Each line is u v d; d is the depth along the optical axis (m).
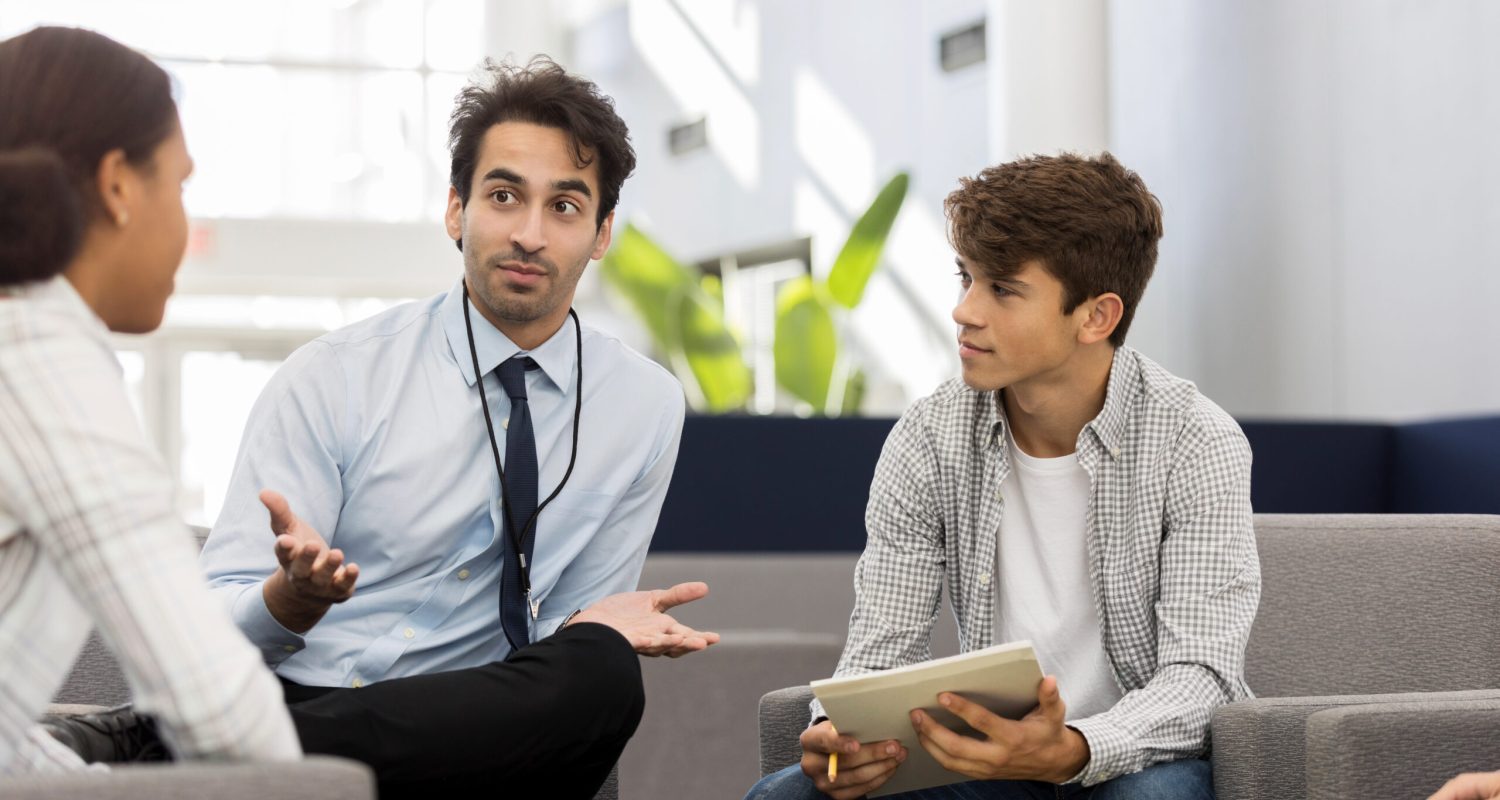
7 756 1.01
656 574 3.01
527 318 1.68
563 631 1.47
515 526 1.67
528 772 1.41
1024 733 1.37
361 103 10.38
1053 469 1.68
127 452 0.97
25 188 0.98
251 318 10.05
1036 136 5.68
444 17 10.57
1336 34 5.14
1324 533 1.79
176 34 10.06
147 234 1.07
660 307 7.84
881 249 7.00
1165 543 1.62
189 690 0.95
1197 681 1.53
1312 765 1.36
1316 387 5.28
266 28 10.23
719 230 9.66
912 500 1.73
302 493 1.62
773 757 1.65
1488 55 4.43
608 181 1.71
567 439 1.75
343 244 10.09
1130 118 6.34
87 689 1.67
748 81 9.34
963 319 1.59
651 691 2.46
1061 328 1.59
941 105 7.71
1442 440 3.38
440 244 10.28
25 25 9.71
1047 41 5.68
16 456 0.94
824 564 3.08
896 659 1.70
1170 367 6.16
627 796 2.44
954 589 1.74
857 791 1.47
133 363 9.66
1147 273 1.64
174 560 0.97
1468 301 4.52
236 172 10.08
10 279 0.99
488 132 1.66
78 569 0.95
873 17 8.28
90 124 1.04
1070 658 1.67
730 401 7.53
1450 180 4.60
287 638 1.44
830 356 7.13
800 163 8.88
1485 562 1.68
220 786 0.88
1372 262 4.97
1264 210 5.54
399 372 1.70
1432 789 1.36
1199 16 5.87
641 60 10.43
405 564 1.67
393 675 1.64
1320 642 1.75
